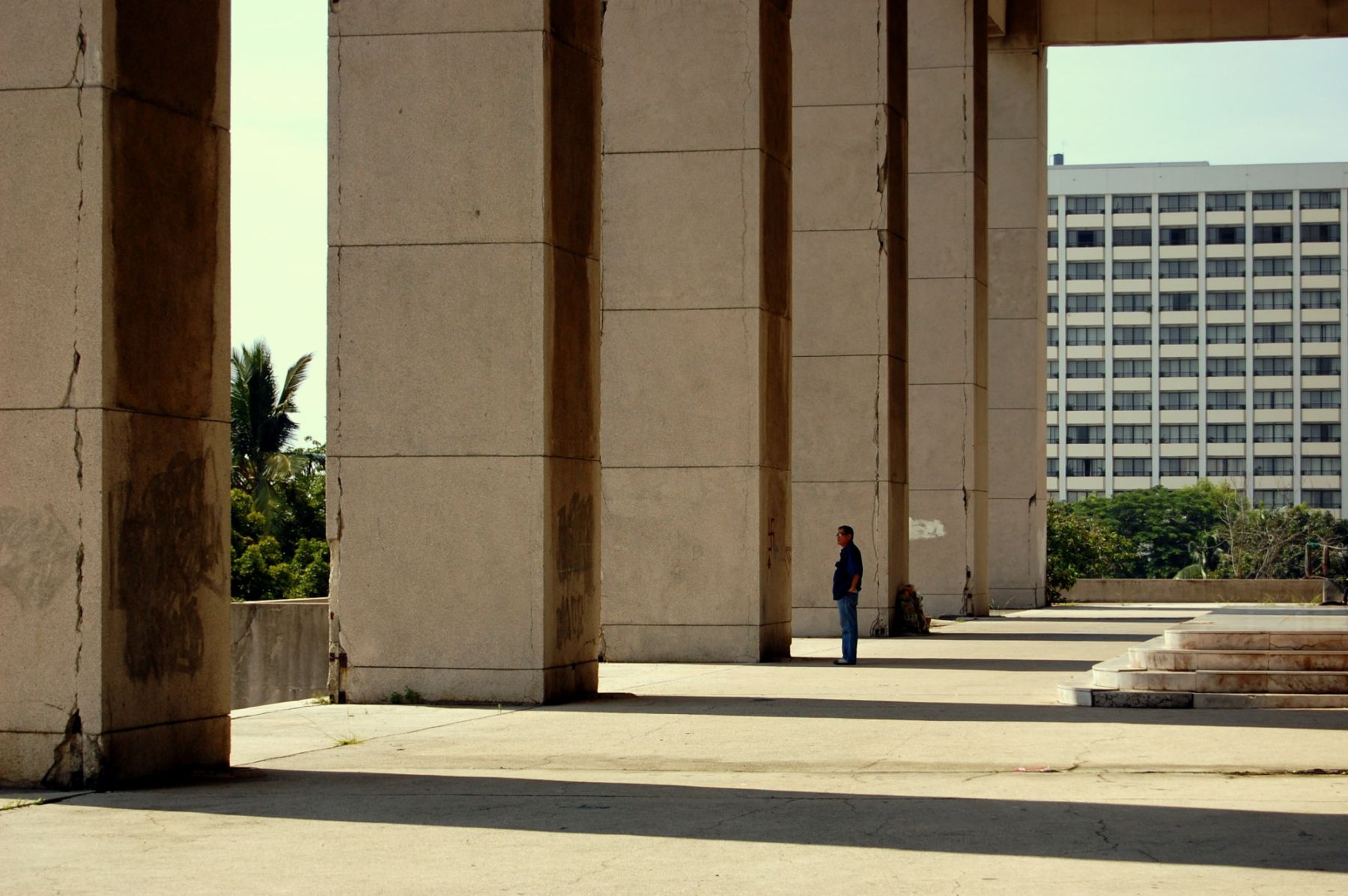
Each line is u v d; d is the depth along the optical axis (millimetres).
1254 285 167000
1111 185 169000
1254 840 7816
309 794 9578
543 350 15320
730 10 20656
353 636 15586
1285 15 40250
